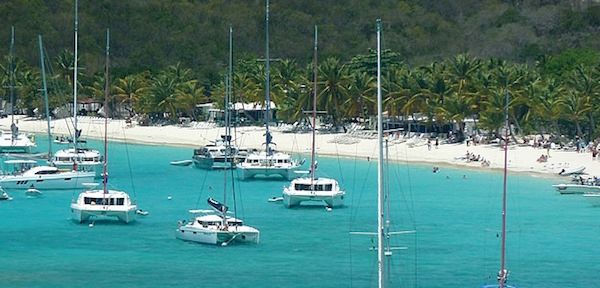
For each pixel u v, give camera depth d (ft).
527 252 645.10
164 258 618.03
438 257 626.64
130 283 557.33
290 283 557.74
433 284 558.56
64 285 552.82
